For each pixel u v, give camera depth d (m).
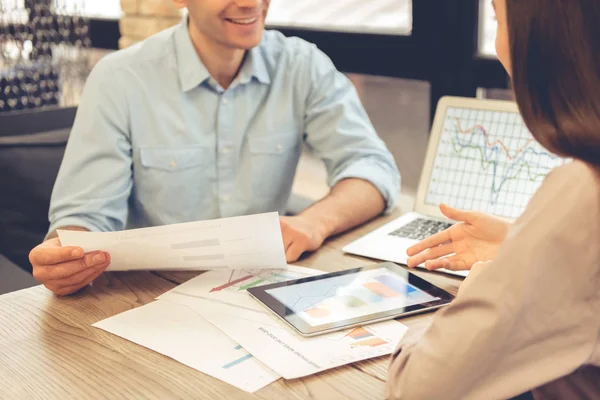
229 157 1.69
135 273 1.28
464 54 2.19
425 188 1.56
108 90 1.59
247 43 1.54
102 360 0.99
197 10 1.53
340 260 1.33
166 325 1.08
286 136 1.75
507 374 0.79
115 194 1.56
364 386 0.91
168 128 1.64
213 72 1.65
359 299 1.12
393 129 3.28
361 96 3.43
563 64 0.73
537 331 0.77
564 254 0.75
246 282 1.22
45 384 0.94
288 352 0.98
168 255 1.21
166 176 1.65
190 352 1.00
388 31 2.38
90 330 1.08
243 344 1.00
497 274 0.76
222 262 1.22
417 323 1.06
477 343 0.77
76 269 1.17
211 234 1.17
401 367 0.85
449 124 1.55
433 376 0.79
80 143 1.57
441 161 1.55
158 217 1.69
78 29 2.41
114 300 1.18
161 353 1.00
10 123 2.05
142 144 1.63
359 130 1.74
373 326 1.05
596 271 0.75
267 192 1.74
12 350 1.03
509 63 0.81
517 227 0.78
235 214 1.72
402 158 3.07
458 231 1.25
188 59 1.63
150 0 2.51
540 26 0.74
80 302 1.18
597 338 0.78
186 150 1.65
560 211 0.75
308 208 1.49
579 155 0.75
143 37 2.58
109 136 1.57
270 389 0.91
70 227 1.48
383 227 1.49
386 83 3.39
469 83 2.21
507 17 0.77
